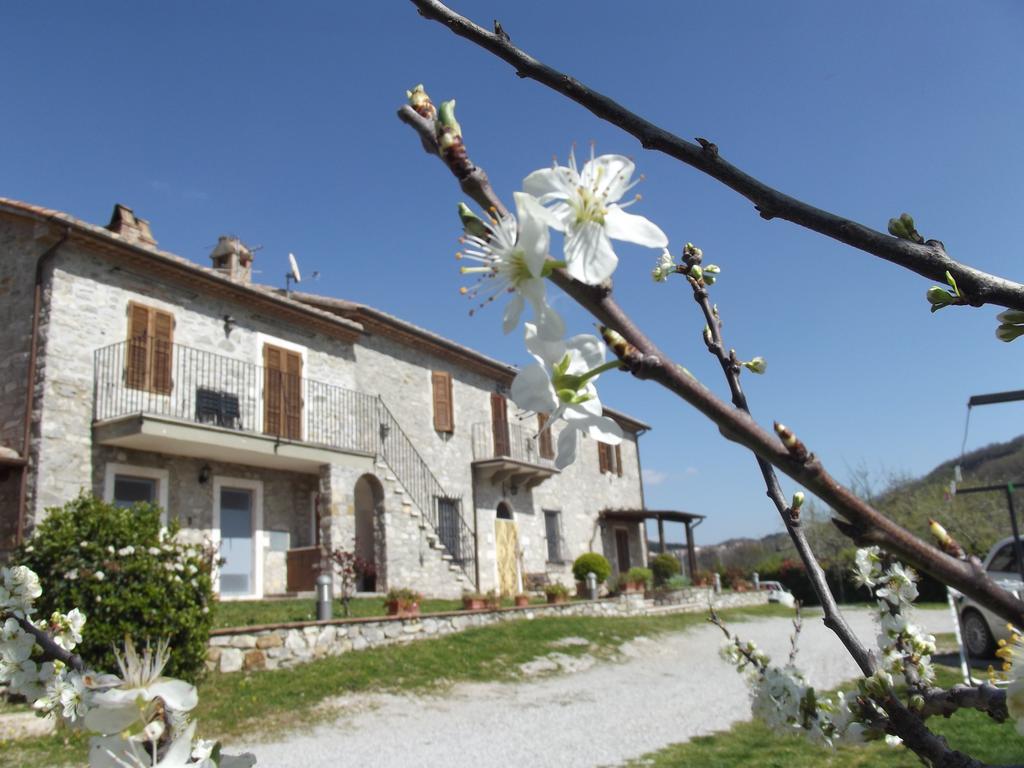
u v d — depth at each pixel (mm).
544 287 753
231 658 9812
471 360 20328
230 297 14305
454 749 7461
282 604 13375
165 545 8750
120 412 12047
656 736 7914
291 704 8891
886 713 1247
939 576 764
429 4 1065
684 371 782
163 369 12805
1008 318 952
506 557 20531
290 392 15148
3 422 11328
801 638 15891
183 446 12531
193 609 8656
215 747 929
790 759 6484
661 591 21719
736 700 9766
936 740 1189
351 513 15000
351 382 16797
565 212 800
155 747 826
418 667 10930
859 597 26984
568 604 17156
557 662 12289
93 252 12109
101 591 7953
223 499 14156
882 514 772
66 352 11477
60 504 11023
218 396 13641
